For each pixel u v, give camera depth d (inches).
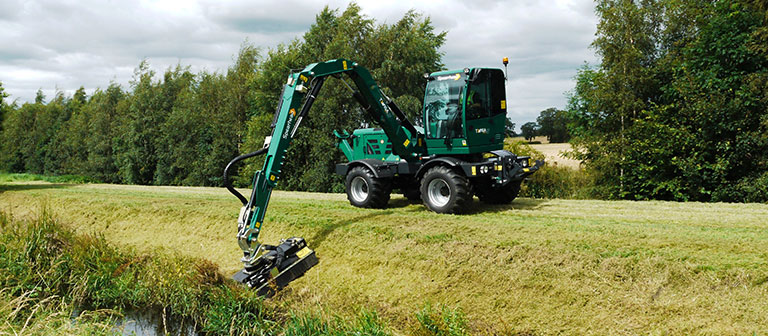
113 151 1277.1
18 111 1740.9
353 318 230.8
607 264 210.7
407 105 733.9
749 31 476.4
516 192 385.1
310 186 740.0
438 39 837.8
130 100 1252.5
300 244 279.7
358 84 330.6
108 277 308.2
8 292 284.8
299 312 236.7
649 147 506.0
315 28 827.4
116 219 417.4
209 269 280.2
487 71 348.8
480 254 242.8
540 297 211.0
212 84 1063.0
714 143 482.0
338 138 430.0
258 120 836.0
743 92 455.5
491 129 350.9
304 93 294.0
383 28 776.3
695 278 191.0
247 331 236.2
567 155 575.2
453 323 204.5
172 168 1058.1
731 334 167.3
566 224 277.7
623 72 547.8
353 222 314.5
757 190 444.1
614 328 186.7
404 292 240.7
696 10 531.5
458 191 321.1
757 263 190.2
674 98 520.4
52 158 1537.9
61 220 439.5
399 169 365.1
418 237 271.1
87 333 221.8
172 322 265.1
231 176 968.9
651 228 258.2
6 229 379.9
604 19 570.9
